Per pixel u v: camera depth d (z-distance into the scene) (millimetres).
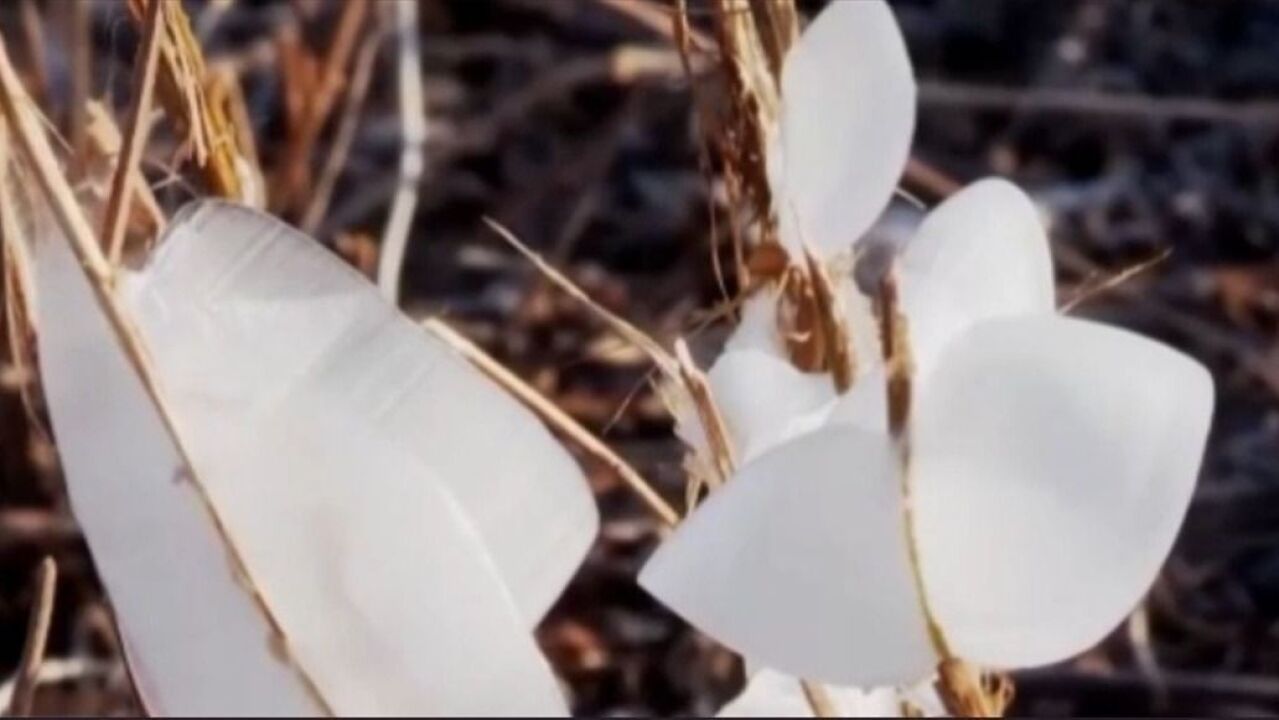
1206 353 1117
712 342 523
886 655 338
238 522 337
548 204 1194
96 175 425
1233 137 1288
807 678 343
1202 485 1039
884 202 406
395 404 358
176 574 333
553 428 550
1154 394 340
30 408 401
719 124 440
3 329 427
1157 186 1260
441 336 413
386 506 338
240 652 328
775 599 337
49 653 893
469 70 1298
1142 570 340
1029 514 338
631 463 900
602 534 910
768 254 409
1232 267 1211
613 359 850
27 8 830
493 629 332
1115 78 1352
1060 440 338
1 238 405
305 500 339
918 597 337
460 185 1194
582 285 1082
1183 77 1355
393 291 792
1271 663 985
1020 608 340
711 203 467
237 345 356
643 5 607
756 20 438
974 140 1295
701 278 1137
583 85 1253
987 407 338
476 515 359
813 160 409
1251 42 1382
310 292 361
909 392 335
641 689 922
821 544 336
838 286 406
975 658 342
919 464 336
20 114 359
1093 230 1227
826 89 408
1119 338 342
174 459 338
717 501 341
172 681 330
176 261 360
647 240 1175
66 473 343
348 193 1146
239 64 1097
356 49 1095
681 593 340
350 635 331
